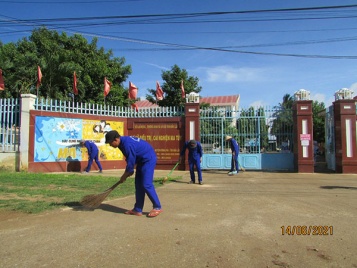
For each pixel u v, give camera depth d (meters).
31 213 5.50
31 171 12.75
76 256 3.58
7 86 18.75
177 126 14.81
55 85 18.64
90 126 14.46
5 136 12.88
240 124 14.56
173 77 24.53
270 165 14.20
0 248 3.81
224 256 3.62
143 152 5.42
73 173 12.95
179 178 11.30
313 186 9.34
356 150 13.05
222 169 14.47
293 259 3.55
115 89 22.36
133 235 4.30
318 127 28.91
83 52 22.23
